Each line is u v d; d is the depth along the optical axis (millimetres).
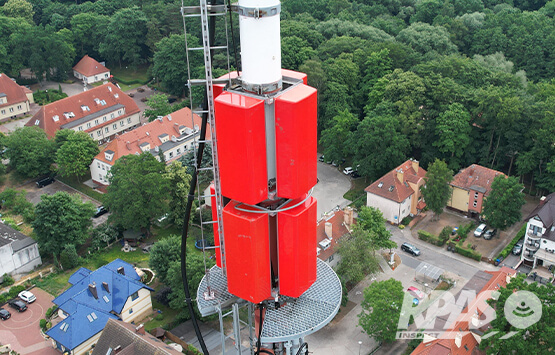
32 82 150500
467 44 146125
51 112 116750
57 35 149375
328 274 27625
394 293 66125
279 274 25172
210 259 73438
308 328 24891
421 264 81812
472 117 105562
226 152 22875
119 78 154750
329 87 115375
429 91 109125
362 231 77188
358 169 101562
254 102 22062
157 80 150625
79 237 86188
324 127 114562
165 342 69375
